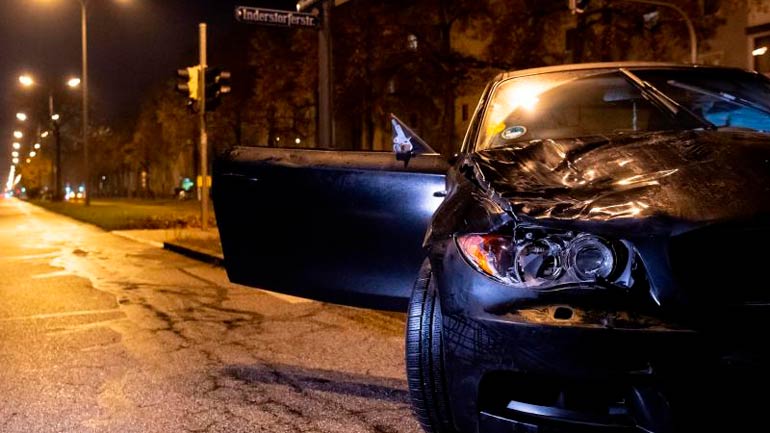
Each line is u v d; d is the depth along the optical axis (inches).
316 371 198.7
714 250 94.2
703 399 89.1
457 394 104.0
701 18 811.4
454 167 138.9
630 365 90.6
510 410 99.9
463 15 995.3
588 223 97.2
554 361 93.7
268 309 299.9
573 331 92.0
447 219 113.7
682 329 89.8
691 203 97.7
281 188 157.0
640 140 126.3
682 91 156.3
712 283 92.7
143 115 2340.1
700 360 88.7
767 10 858.1
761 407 88.9
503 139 151.6
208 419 158.9
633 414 92.7
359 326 260.5
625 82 158.9
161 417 160.4
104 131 2834.6
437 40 1048.2
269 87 1325.0
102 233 870.4
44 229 973.2
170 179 2878.9
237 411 164.2
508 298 98.7
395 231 146.3
